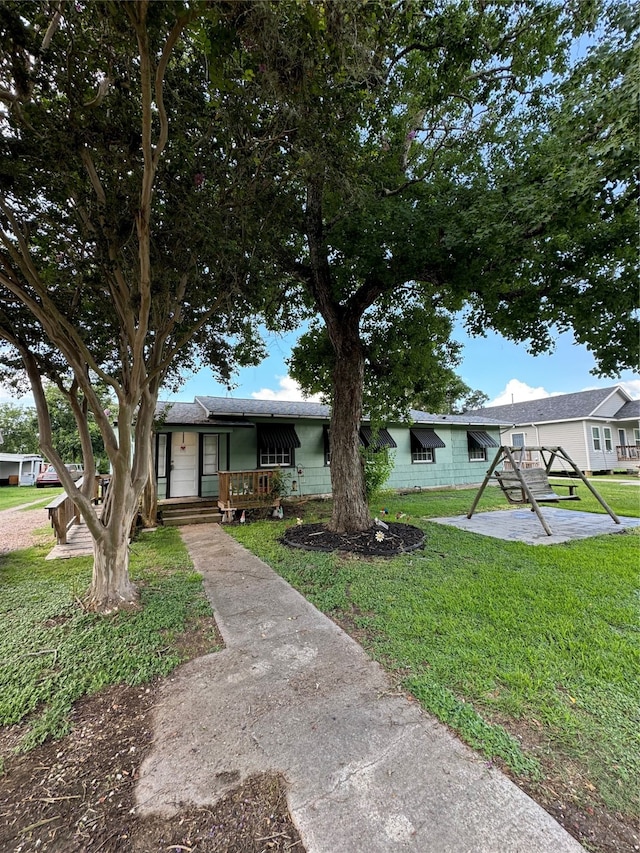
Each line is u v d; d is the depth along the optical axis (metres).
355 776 1.90
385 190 6.16
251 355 7.95
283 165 4.13
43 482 24.58
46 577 5.19
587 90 4.12
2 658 3.09
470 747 2.08
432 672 2.79
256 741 2.16
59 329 3.84
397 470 14.36
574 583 4.55
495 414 27.41
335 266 7.02
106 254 3.56
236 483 10.23
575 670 2.79
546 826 1.62
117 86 3.10
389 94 4.83
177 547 6.78
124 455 4.17
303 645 3.25
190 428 10.86
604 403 21.83
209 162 3.71
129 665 2.97
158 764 2.02
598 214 4.49
